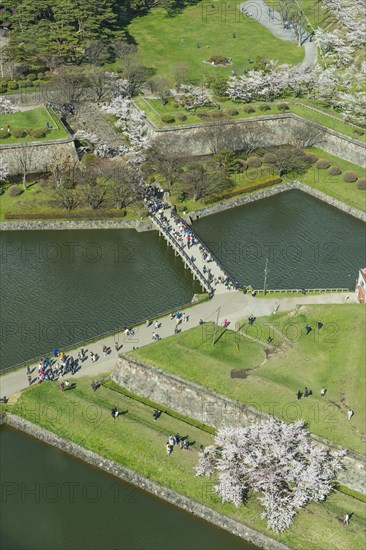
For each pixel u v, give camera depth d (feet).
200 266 452.35
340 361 353.92
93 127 597.93
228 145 576.20
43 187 528.63
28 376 367.86
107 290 438.81
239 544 306.55
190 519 316.40
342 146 582.35
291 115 613.11
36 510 317.22
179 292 438.81
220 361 355.15
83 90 635.66
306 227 512.22
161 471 326.03
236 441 316.81
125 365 361.92
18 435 349.61
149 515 317.63
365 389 340.18
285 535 300.81
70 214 500.74
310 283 448.65
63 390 359.25
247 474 312.09
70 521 313.53
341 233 506.48
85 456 337.31
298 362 354.95
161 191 531.50
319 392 339.98
